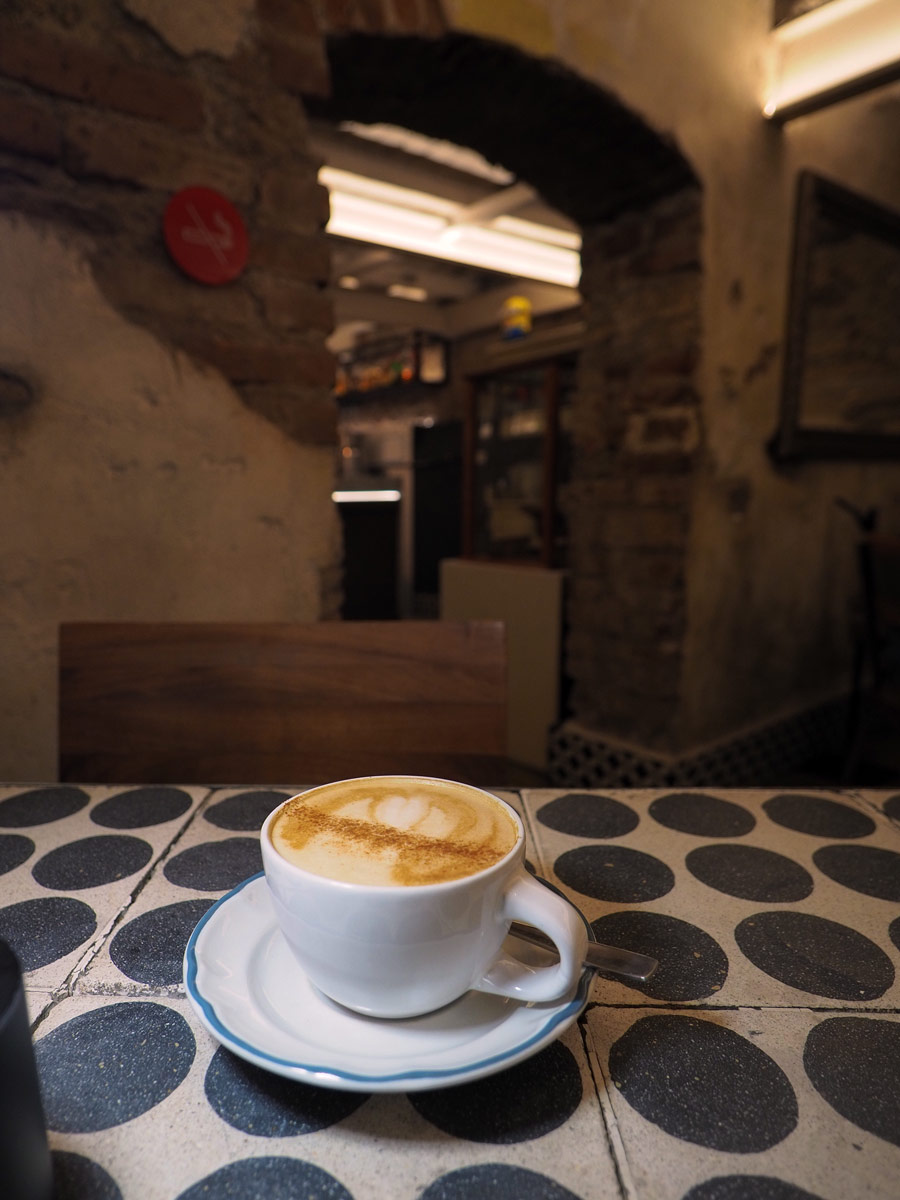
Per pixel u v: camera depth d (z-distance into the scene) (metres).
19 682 1.20
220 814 0.59
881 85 1.99
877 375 2.82
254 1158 0.28
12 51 1.08
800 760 2.66
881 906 0.46
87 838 0.55
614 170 1.99
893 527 3.10
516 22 1.55
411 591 5.04
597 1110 0.30
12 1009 0.22
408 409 7.16
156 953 0.40
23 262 1.13
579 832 0.57
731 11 2.03
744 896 0.47
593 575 2.32
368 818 0.38
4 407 1.14
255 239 1.34
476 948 0.32
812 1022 0.35
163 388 1.28
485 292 5.93
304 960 0.33
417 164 3.61
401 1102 0.30
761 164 2.18
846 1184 0.27
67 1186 0.26
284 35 1.34
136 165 1.21
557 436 2.58
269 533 1.43
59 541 1.21
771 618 2.47
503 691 0.82
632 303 2.17
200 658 0.81
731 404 2.16
